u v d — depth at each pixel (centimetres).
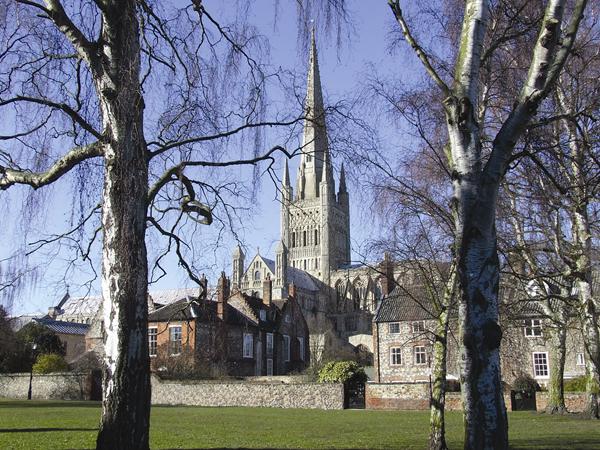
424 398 4116
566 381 4781
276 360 7175
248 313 6906
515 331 3469
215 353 5481
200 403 4728
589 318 2294
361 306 12700
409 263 1670
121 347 1184
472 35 1017
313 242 14525
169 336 5481
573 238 2416
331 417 3272
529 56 1434
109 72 1240
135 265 1201
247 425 2648
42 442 1789
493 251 935
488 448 858
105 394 1186
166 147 1316
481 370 887
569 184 1847
